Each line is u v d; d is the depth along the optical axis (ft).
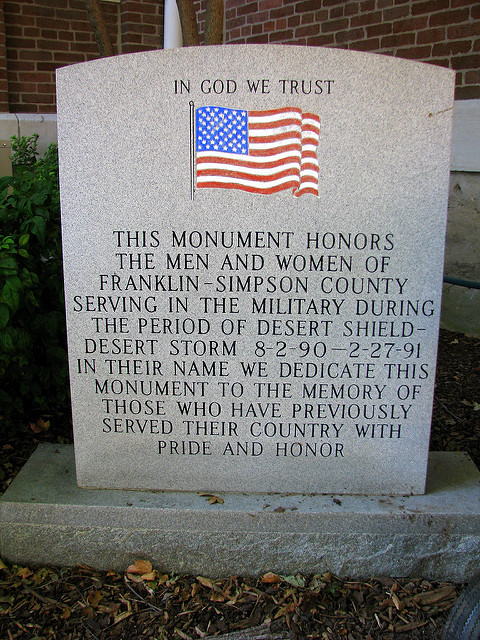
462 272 7.91
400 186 3.91
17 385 5.60
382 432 4.25
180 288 4.09
